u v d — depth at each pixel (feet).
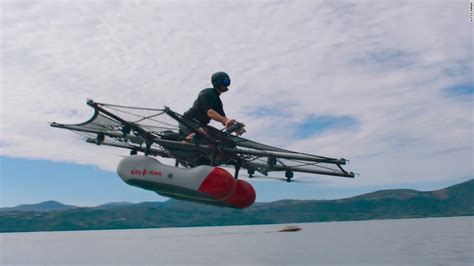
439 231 164.66
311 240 125.39
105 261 74.02
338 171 31.83
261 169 33.65
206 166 28.94
